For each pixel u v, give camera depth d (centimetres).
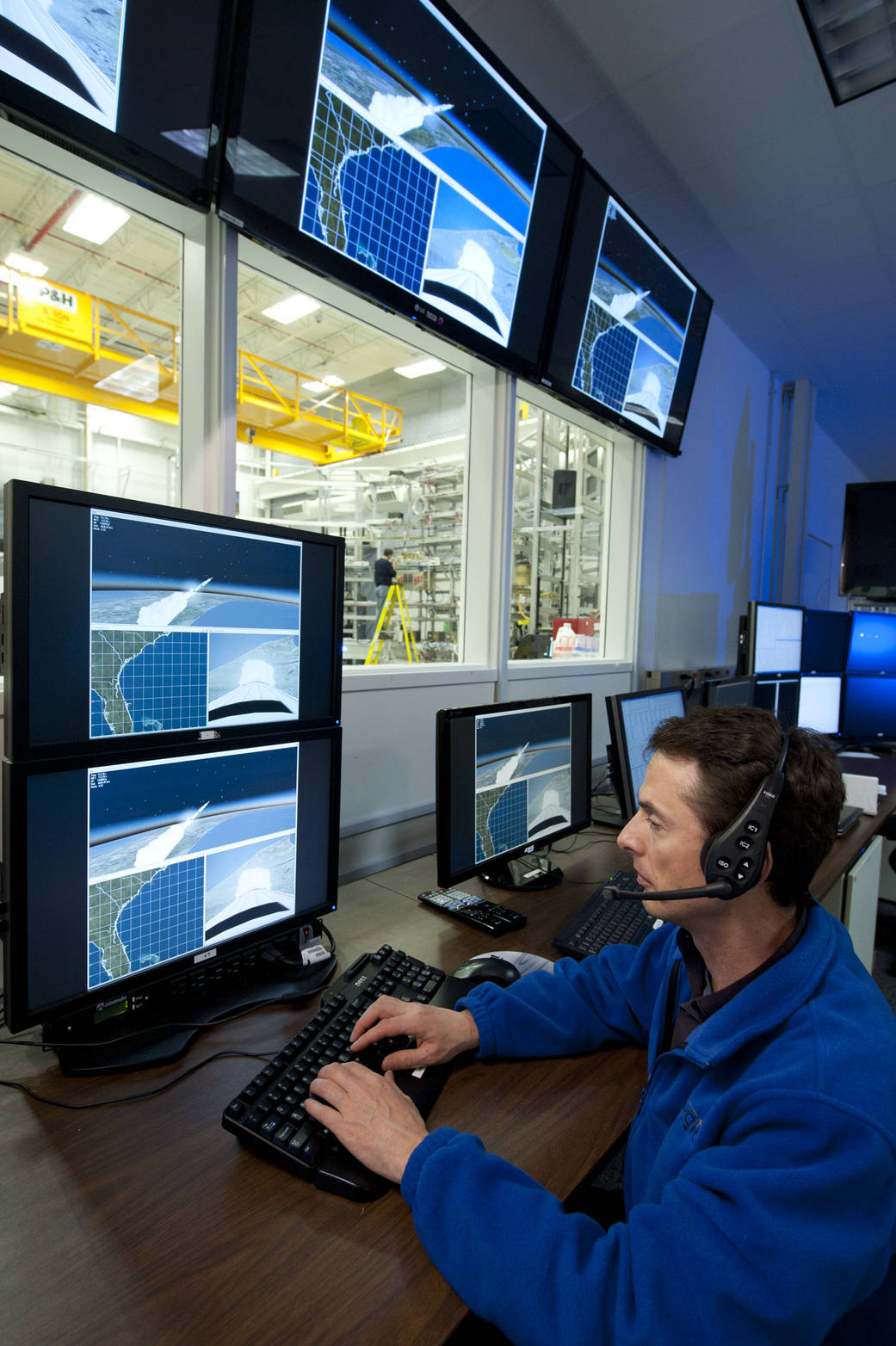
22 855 73
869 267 295
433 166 151
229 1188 63
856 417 516
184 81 109
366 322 172
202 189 116
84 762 77
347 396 541
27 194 317
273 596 99
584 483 409
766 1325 41
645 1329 44
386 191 143
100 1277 53
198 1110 74
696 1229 46
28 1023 74
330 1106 69
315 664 106
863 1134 44
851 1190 43
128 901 83
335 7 124
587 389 221
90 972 80
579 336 210
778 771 57
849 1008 52
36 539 73
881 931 261
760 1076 51
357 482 570
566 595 430
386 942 117
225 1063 82
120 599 81
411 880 151
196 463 130
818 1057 49
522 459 440
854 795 198
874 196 248
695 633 340
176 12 105
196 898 91
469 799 130
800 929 60
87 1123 71
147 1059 80
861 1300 47
